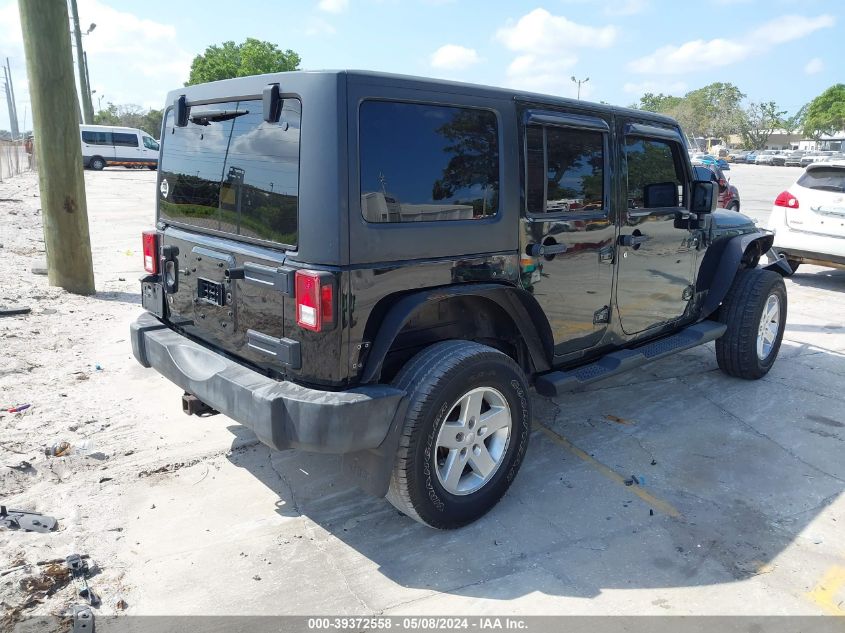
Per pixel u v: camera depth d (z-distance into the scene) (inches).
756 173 1749.5
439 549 130.4
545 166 146.3
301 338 117.2
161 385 207.0
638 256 175.6
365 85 113.9
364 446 117.0
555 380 156.6
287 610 112.8
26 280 325.7
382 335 119.2
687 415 197.2
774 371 235.6
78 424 177.6
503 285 137.6
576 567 125.5
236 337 133.0
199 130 142.1
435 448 125.3
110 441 169.9
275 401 115.5
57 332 252.1
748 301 212.4
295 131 115.0
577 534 136.3
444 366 123.8
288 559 126.4
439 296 125.7
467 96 129.4
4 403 187.3
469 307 144.2
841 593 119.9
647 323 186.4
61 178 297.1
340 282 113.1
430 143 124.1
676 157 188.4
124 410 188.4
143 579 119.5
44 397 193.3
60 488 147.9
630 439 180.7
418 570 124.0
